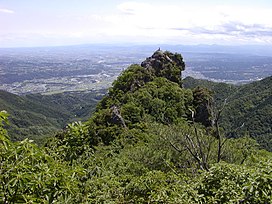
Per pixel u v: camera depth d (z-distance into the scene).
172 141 16.95
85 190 5.67
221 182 6.07
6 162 3.45
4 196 3.26
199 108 30.47
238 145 15.98
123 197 7.38
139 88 33.72
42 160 3.92
